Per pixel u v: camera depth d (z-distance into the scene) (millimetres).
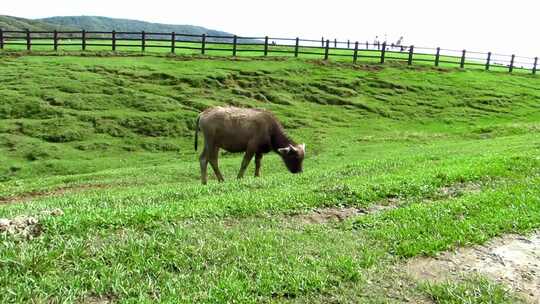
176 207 7934
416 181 10562
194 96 33938
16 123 27312
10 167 22344
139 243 6156
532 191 10008
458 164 13062
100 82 34031
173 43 43406
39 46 45250
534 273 6410
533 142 20438
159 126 28906
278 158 22406
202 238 6605
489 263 6637
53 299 4859
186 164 22203
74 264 5590
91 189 16125
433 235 7371
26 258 5465
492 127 29906
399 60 49406
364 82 41031
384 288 5707
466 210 8703
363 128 31703
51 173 22250
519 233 7789
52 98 30547
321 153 24406
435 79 43750
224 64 41125
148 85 34812
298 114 33312
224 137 13969
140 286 5262
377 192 9734
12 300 4730
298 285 5480
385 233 7410
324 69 43188
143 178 18375
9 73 34156
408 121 34250
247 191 10047
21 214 7656
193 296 5102
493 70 50719
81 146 25844
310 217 8289
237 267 5906
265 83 38031
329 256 6352
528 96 41594
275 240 6801
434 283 5844
